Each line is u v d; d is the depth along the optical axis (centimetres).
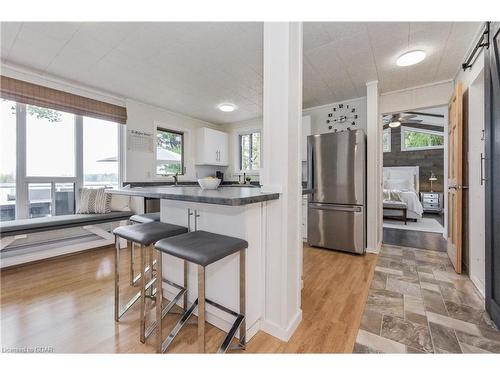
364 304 181
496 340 140
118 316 158
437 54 230
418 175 679
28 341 138
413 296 193
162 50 224
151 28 190
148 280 205
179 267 176
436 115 578
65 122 310
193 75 279
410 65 251
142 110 377
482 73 199
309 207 343
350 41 208
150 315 166
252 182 489
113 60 243
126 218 321
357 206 305
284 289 141
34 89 264
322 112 390
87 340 139
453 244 259
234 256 142
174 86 312
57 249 281
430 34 197
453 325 154
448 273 241
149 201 348
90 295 194
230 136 516
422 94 307
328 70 266
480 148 212
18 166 273
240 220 139
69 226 266
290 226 146
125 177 357
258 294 148
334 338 142
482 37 174
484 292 187
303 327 153
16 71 254
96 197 312
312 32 194
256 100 367
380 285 214
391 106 327
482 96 213
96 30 193
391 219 552
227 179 521
